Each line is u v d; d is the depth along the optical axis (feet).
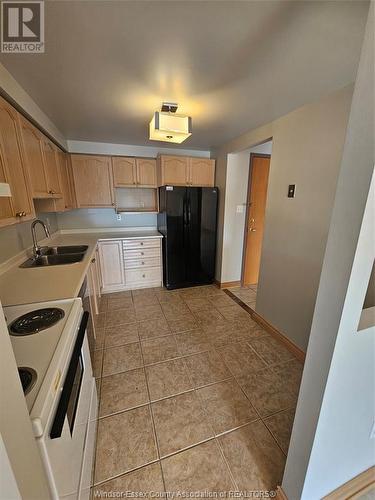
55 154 7.81
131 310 9.34
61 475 2.22
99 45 3.68
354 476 3.55
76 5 2.90
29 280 4.96
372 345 2.73
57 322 3.32
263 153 10.77
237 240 11.48
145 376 5.86
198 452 4.10
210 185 11.52
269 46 3.68
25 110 5.17
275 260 7.38
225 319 8.70
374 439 3.50
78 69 4.36
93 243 9.09
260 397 5.26
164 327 8.13
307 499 3.16
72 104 6.00
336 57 3.94
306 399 2.85
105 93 5.37
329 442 2.96
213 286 12.04
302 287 6.39
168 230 10.69
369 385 2.97
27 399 2.01
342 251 2.23
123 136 9.47
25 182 4.98
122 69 4.38
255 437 4.37
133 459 3.98
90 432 3.86
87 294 6.21
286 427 4.58
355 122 2.01
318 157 5.60
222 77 4.64
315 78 4.61
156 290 11.39
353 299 2.30
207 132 8.61
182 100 5.75
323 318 2.51
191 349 6.93
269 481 3.69
